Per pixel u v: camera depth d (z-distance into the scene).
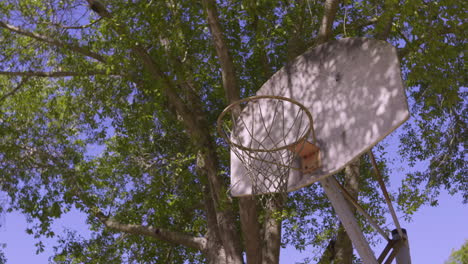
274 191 9.00
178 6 12.54
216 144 14.04
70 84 15.20
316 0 12.99
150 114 13.73
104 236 15.74
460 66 11.74
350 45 8.80
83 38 13.79
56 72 13.94
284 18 13.23
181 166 13.91
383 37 12.28
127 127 14.55
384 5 10.97
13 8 13.77
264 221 12.98
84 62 14.39
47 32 13.33
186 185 14.15
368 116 8.18
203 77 14.09
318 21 13.21
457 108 14.68
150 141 14.99
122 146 14.64
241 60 13.95
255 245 11.83
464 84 13.62
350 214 9.02
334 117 8.64
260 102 9.73
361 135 8.18
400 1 10.78
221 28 12.12
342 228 12.02
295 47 12.24
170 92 12.57
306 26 13.34
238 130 9.77
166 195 14.59
